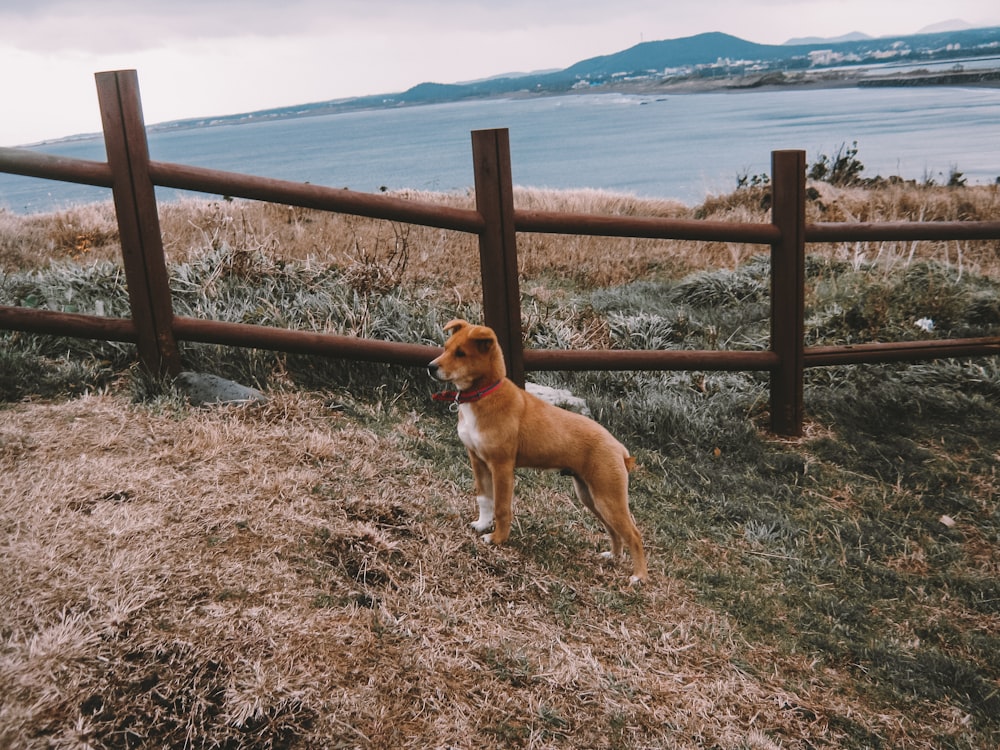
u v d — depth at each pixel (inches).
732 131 3255.4
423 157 3683.6
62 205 553.9
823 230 217.6
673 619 140.4
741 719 118.6
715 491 195.6
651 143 3043.8
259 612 109.7
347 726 95.3
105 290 228.2
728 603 150.0
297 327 227.9
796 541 177.8
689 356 216.1
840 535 183.3
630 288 372.2
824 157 711.1
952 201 561.3
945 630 154.4
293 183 181.8
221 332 185.5
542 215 196.5
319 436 170.1
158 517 128.0
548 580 141.1
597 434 145.7
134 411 167.9
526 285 374.0
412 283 309.4
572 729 105.8
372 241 392.2
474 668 111.8
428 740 97.3
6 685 91.1
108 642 99.3
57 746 85.5
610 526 148.3
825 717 124.3
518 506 168.9
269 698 95.9
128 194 174.4
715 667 129.5
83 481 135.9
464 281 349.7
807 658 138.9
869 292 315.0
